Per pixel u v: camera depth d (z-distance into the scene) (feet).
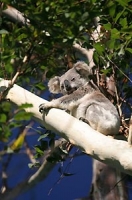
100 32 49.32
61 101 52.54
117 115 51.01
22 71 39.22
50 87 56.75
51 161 50.49
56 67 55.67
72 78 55.31
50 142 49.57
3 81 42.39
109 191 62.08
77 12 39.29
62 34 39.55
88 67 55.57
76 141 42.04
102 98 53.06
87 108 52.29
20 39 41.16
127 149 40.01
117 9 47.29
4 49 40.65
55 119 42.86
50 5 40.06
